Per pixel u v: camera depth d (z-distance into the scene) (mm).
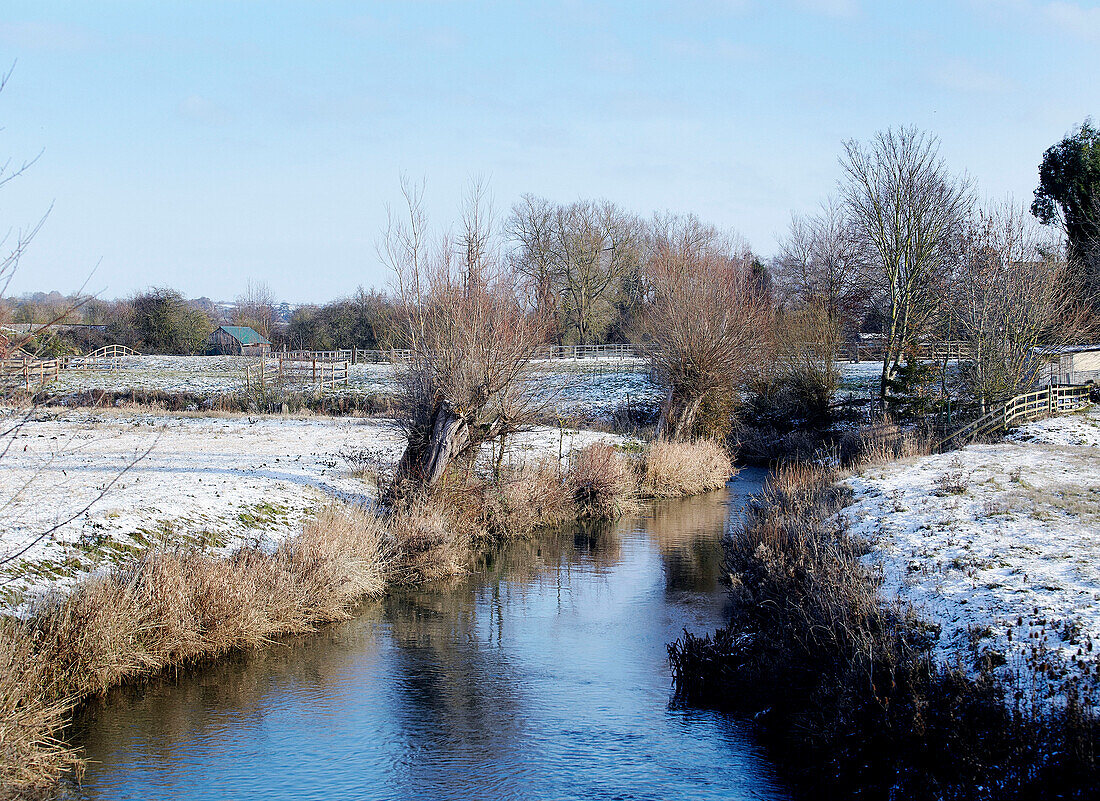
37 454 21109
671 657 11938
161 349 75250
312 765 8961
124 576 11523
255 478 18484
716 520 22953
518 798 8305
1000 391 33250
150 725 9758
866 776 8125
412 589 15945
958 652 9047
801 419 38688
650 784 8625
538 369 20141
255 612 12305
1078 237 48031
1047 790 6812
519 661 12273
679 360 32812
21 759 8070
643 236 74750
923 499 16656
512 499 20797
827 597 10766
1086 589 10250
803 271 68188
